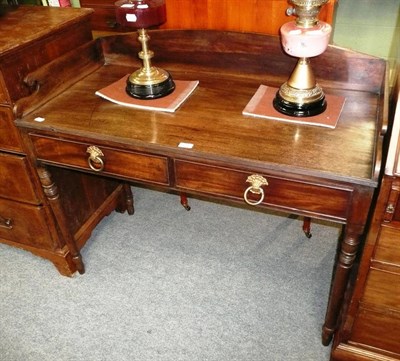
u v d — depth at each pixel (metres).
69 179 1.52
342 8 3.79
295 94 1.08
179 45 1.36
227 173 1.00
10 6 1.47
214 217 1.89
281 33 1.03
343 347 1.20
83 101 1.25
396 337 1.10
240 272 1.60
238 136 1.04
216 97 1.24
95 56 1.44
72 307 1.49
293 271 1.59
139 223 1.88
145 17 1.12
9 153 1.31
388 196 0.86
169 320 1.42
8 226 1.55
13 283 1.60
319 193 0.94
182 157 1.02
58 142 1.17
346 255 1.03
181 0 1.35
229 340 1.35
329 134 1.03
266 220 1.86
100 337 1.38
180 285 1.55
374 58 1.14
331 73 1.21
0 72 1.11
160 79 1.23
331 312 1.20
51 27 1.25
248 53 1.29
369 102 1.15
